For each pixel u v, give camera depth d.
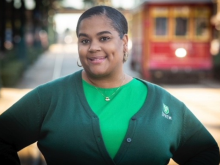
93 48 2.46
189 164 2.71
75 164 2.43
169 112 2.58
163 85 17.14
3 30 26.20
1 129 2.53
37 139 2.60
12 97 13.32
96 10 2.52
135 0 20.22
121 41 2.54
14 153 2.53
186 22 16.69
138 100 2.55
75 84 2.56
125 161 2.41
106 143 2.42
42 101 2.53
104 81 2.54
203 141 2.70
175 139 2.60
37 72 23.06
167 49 16.72
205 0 16.56
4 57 20.55
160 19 16.69
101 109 2.49
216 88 16.36
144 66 16.94
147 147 2.44
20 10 26.50
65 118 2.46
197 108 11.59
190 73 16.69
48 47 47.78
